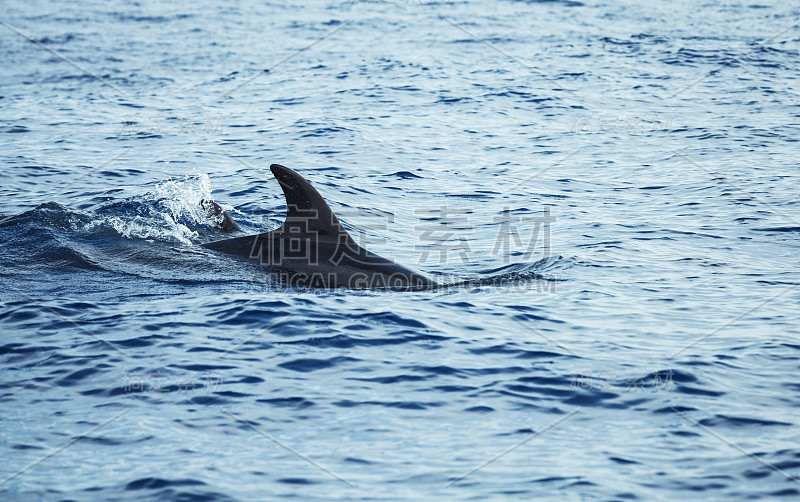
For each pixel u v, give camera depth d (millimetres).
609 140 60750
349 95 79250
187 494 17125
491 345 25141
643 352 24734
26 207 43219
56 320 26797
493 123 67188
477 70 92312
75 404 21047
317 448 19109
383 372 23125
